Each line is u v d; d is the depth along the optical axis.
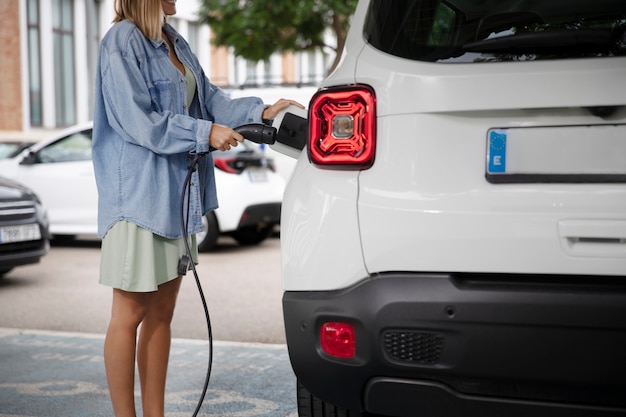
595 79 2.49
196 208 3.44
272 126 3.17
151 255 3.36
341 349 2.70
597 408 2.49
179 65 3.55
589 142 2.51
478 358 2.54
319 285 2.73
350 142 2.70
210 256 10.71
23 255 8.01
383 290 2.62
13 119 26.81
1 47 26.48
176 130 3.27
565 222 2.50
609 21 2.56
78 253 11.12
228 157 10.88
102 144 3.41
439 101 2.61
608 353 2.44
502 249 2.53
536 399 2.55
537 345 2.49
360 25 2.86
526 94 2.53
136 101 3.28
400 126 2.65
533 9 2.64
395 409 2.70
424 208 2.60
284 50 21.17
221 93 3.69
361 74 2.73
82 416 4.18
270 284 8.46
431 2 2.76
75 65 28.86
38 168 11.35
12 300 7.63
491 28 2.65
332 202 2.71
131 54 3.31
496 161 2.57
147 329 3.63
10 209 7.94
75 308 7.24
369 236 2.65
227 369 5.07
